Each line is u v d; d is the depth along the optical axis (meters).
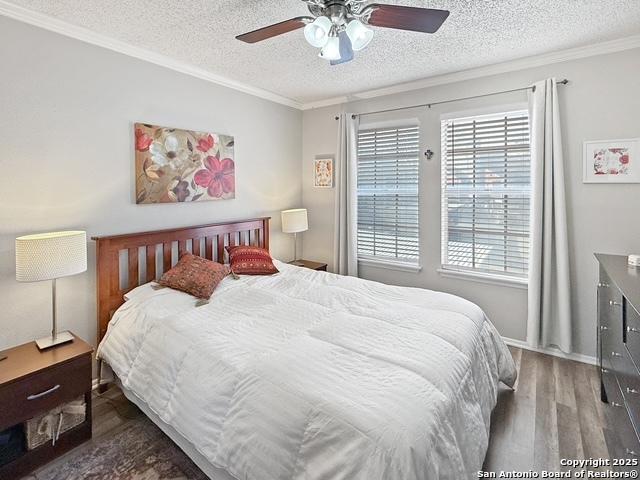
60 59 2.29
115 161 2.61
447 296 2.47
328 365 1.52
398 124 3.71
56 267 1.95
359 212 4.12
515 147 3.12
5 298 2.13
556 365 2.81
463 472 1.29
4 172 2.09
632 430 1.51
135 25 2.31
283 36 2.49
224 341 1.80
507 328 3.26
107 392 2.47
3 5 2.02
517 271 3.22
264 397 1.39
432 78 3.37
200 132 3.18
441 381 1.47
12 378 1.68
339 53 1.92
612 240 2.71
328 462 1.17
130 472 1.75
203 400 1.56
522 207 3.14
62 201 2.35
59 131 2.31
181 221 3.11
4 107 2.07
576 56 2.74
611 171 2.68
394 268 3.87
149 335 2.05
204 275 2.65
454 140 3.43
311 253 4.49
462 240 3.48
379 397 1.30
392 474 1.07
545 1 2.05
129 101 2.67
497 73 3.09
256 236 3.80
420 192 3.62
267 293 2.57
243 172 3.68
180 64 2.97
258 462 1.29
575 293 2.88
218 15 2.19
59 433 1.86
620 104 2.62
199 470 1.75
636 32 2.45
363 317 2.09
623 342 1.69
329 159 4.21
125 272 2.68
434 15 1.62
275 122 4.04
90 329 2.53
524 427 2.06
